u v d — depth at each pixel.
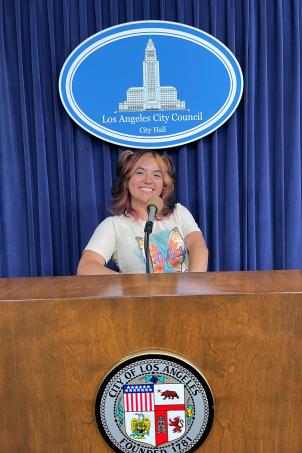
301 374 0.70
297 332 0.69
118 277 0.86
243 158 2.04
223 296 0.69
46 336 0.70
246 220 2.05
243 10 1.96
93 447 0.73
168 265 1.75
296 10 1.96
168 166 1.87
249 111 2.00
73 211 2.03
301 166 2.06
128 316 0.70
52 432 0.72
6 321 0.70
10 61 1.97
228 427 0.72
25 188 2.04
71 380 0.71
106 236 1.75
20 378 0.71
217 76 1.96
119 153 2.03
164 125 1.98
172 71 1.96
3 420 0.72
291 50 2.00
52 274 2.04
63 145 2.02
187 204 2.04
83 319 0.70
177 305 0.70
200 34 1.93
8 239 2.02
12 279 0.85
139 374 0.70
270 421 0.72
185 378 0.70
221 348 0.70
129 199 1.84
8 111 1.97
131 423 0.71
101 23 1.95
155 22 1.92
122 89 1.96
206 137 2.04
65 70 1.93
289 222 2.07
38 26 1.96
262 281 0.79
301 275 0.84
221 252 2.07
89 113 1.96
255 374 0.71
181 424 0.71
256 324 0.70
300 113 2.04
